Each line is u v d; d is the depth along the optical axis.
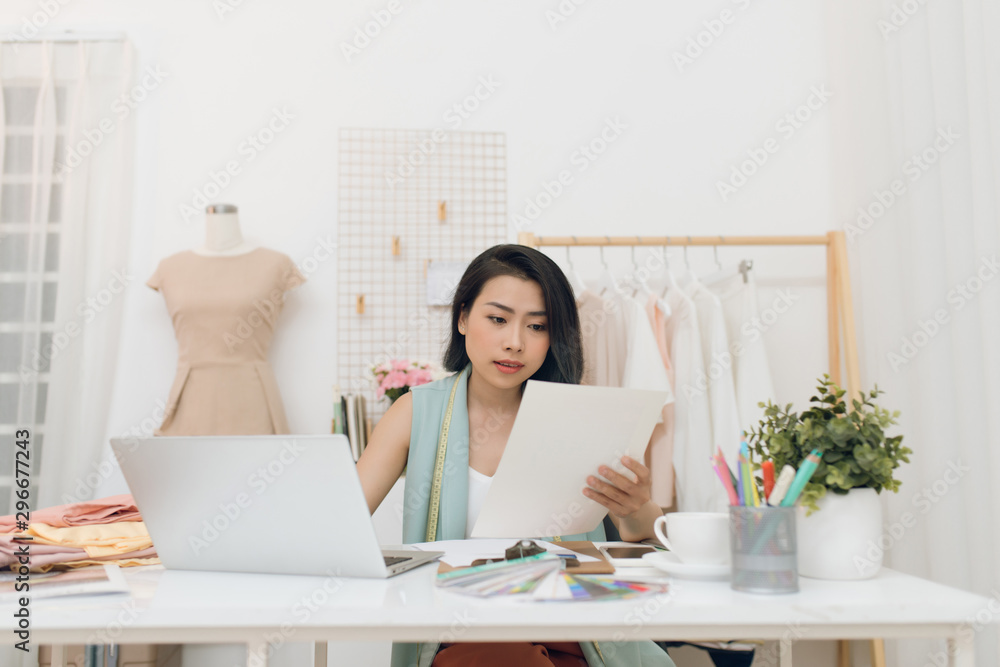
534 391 0.95
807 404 2.67
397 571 0.87
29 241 2.44
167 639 0.70
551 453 1.01
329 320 2.59
